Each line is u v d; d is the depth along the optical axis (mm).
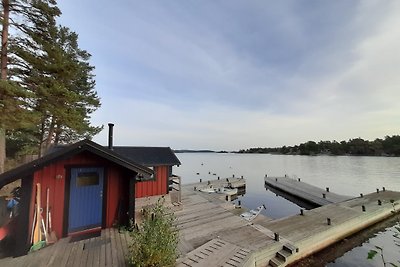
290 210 18281
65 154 6156
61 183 6633
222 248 6672
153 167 12289
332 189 26578
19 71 11961
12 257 5309
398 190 25641
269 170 53531
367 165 55688
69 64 12539
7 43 11281
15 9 11492
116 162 6980
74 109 13289
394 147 77562
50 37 12617
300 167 57938
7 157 19562
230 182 26469
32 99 11336
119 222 7441
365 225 11773
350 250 9781
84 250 5727
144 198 11695
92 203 7152
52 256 5379
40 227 5988
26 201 5676
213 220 9414
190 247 6762
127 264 5047
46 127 18266
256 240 7512
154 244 5090
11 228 5980
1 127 9875
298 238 8531
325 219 10984
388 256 9266
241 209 14281
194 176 44438
